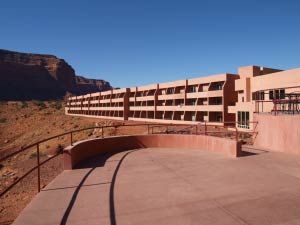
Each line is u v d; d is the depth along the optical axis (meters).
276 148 10.92
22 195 13.80
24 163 23.02
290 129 10.17
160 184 6.84
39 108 136.75
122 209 5.19
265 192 5.98
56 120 99.69
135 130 50.91
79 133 55.50
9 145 76.75
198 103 48.53
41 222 4.64
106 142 11.79
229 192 6.06
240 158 9.68
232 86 43.88
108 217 4.82
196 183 6.86
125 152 11.82
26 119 105.50
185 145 12.83
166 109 56.28
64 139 52.12
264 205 5.23
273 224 4.41
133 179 7.36
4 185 16.83
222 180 7.05
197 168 8.48
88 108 98.31
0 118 111.75
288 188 6.23
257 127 12.62
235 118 41.75
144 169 8.52
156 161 9.73
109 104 82.62
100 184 6.88
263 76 35.53
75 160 9.08
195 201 5.55
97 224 4.54
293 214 4.78
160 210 5.11
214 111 45.25
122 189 6.45
